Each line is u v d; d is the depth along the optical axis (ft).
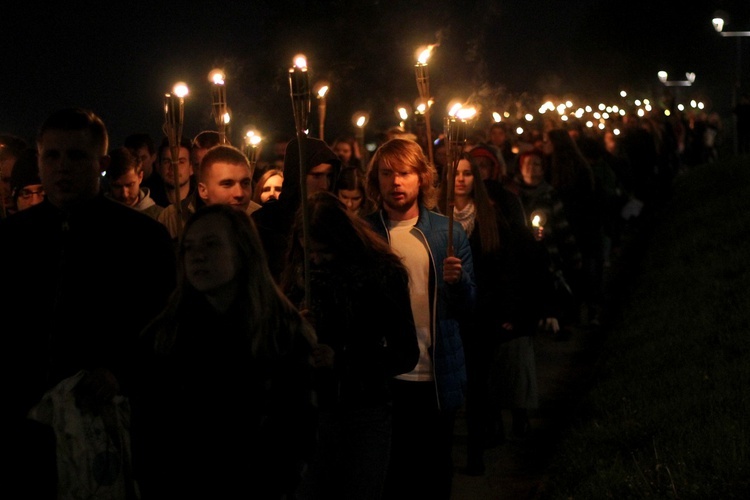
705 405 22.85
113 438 13.87
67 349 14.47
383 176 20.59
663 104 125.18
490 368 27.04
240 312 12.71
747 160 72.28
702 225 52.29
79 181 14.65
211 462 12.48
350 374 16.56
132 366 13.96
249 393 12.55
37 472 14.37
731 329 28.96
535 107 103.81
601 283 44.19
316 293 16.70
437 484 19.79
